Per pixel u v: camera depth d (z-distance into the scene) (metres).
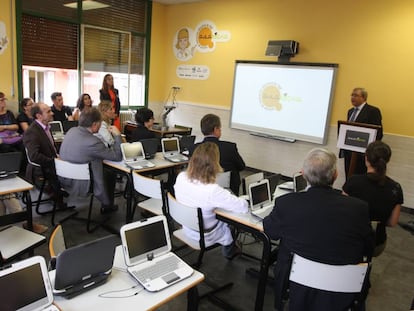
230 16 6.30
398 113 4.59
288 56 5.50
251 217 2.26
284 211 1.65
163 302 1.35
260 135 6.00
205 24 6.72
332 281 1.59
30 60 5.62
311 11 5.24
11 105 5.42
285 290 1.70
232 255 2.85
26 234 2.26
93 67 6.56
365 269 1.59
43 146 3.54
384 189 2.24
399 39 4.48
